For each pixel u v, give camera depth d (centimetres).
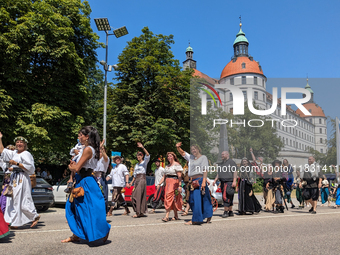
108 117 2197
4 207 599
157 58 2377
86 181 454
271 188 992
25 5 1734
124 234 548
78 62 1833
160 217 863
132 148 2133
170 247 443
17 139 614
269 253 410
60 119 1723
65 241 475
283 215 889
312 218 802
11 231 578
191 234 551
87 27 2009
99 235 439
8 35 1560
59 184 1328
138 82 2169
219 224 684
